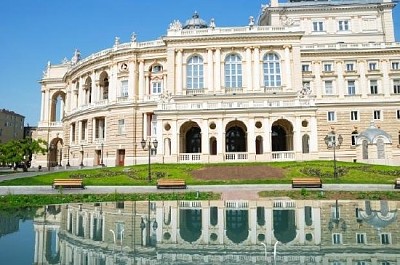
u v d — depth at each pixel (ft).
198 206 87.81
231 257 43.73
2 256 44.52
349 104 271.90
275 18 301.84
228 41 250.78
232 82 250.16
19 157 252.21
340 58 283.38
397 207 82.84
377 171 163.63
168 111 209.77
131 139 261.24
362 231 56.59
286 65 247.50
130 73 273.95
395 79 277.85
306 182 134.21
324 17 302.45
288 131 228.84
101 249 48.37
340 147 268.00
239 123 222.89
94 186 143.54
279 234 55.88
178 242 52.06
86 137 293.64
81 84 314.55
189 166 184.65
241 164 186.09
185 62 253.24
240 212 77.30
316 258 42.50
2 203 95.55
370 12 300.20
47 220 69.67
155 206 88.74
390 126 268.82
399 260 41.14
